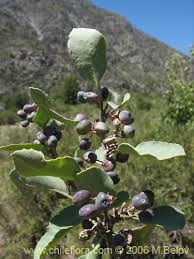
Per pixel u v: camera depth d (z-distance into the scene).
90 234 0.13
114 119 0.14
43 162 0.13
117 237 0.13
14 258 0.52
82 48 0.14
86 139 0.14
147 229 0.14
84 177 0.13
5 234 0.55
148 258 0.46
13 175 0.14
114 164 0.14
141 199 0.13
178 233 0.51
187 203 0.56
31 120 0.16
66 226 0.13
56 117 0.14
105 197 0.12
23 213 0.55
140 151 0.13
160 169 0.58
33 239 0.54
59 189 0.14
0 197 0.56
